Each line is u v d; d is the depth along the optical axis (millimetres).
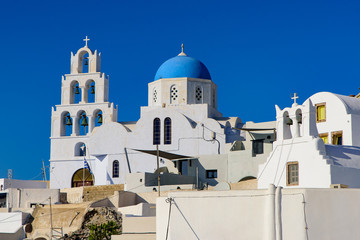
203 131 76062
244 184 57719
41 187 86875
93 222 59594
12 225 64312
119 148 79312
